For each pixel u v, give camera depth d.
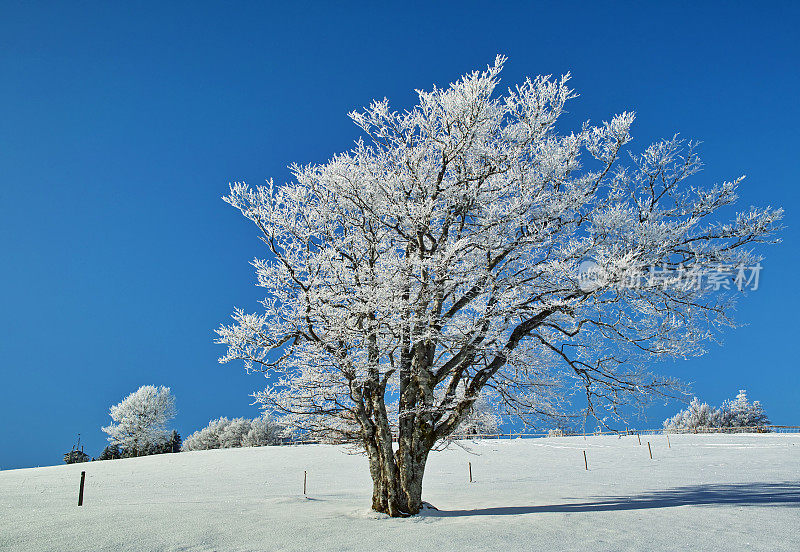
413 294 12.93
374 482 12.08
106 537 9.16
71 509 13.47
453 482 22.91
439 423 12.59
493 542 8.11
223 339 12.53
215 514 11.94
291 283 12.84
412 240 13.54
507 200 13.51
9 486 23.09
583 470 25.09
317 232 13.94
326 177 13.48
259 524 10.39
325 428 13.12
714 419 66.69
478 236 12.98
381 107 13.94
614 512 10.83
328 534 9.28
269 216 13.22
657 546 7.62
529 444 37.59
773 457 25.28
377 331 12.17
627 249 11.98
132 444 62.03
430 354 12.80
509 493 17.56
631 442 36.09
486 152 13.34
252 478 26.05
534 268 12.67
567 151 13.37
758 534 8.30
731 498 13.10
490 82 13.16
